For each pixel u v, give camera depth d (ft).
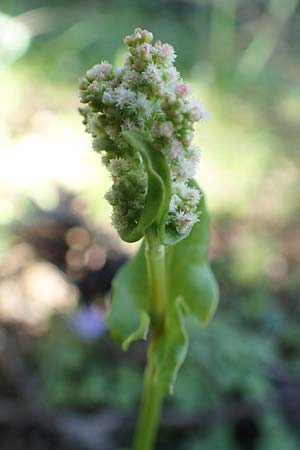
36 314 1.03
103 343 0.95
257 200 1.38
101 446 0.85
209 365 0.90
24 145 1.43
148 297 0.52
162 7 2.24
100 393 0.88
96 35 1.95
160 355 0.51
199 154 0.42
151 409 0.56
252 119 1.66
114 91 0.41
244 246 1.21
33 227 1.17
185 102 0.41
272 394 0.92
